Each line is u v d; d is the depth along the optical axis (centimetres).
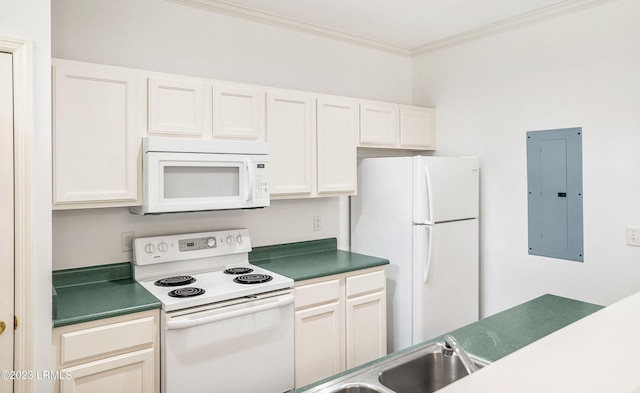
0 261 170
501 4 285
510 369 63
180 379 207
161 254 252
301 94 286
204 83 248
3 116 170
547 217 303
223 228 288
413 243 299
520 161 317
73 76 208
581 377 59
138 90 228
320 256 319
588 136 281
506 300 328
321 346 265
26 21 174
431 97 380
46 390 178
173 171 235
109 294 220
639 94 258
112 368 194
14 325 172
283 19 308
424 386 146
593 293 280
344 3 282
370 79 367
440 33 344
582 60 283
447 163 306
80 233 240
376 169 324
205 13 279
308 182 291
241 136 261
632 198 262
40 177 177
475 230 329
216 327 217
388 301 319
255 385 232
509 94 323
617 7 266
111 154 221
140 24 256
